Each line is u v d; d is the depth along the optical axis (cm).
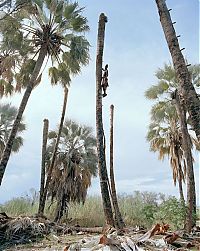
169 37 598
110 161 1128
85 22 1552
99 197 2059
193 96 554
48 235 949
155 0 645
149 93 1936
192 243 565
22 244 838
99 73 925
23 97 1323
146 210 1376
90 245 556
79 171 2036
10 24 1470
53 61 1639
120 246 508
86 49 1572
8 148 1258
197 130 532
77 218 1870
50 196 1997
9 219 1092
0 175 1219
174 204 1216
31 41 1510
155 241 550
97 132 892
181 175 1852
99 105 905
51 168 1557
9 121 2164
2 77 1630
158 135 2081
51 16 1502
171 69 1848
